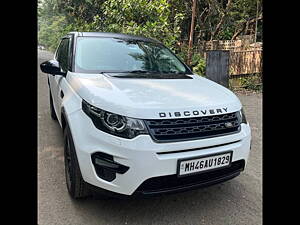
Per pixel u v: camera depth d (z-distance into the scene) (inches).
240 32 470.6
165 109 89.0
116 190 86.8
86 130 91.6
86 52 130.5
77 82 108.8
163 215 99.7
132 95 94.3
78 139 93.5
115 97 92.1
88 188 96.3
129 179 84.6
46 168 132.0
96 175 89.0
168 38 301.6
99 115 89.2
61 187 115.6
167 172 85.9
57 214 97.8
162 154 85.2
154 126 86.0
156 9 295.4
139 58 134.6
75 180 99.7
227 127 96.7
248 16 457.1
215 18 457.1
